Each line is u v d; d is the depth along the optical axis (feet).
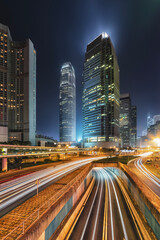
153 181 131.34
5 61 516.73
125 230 69.72
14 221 49.34
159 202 71.10
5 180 115.14
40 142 548.72
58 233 57.47
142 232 68.23
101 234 66.44
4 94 494.18
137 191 98.58
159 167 204.44
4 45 523.70
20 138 518.78
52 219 55.06
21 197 78.07
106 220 78.89
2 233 42.34
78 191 101.24
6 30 533.96
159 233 60.29
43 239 47.37
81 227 72.08
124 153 431.43
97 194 120.98
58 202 63.62
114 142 643.45
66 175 134.31
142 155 377.09
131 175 124.26
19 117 552.82
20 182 108.68
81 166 194.80
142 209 86.33
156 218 63.36
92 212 88.33
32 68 591.78
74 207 84.99
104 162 208.85
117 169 210.59
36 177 125.80
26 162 231.91
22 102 561.02
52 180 114.73
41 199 70.64
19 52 590.96
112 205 98.22
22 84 572.51
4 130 458.91
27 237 37.99
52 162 250.37
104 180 170.81
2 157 156.97
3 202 72.02
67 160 290.35
